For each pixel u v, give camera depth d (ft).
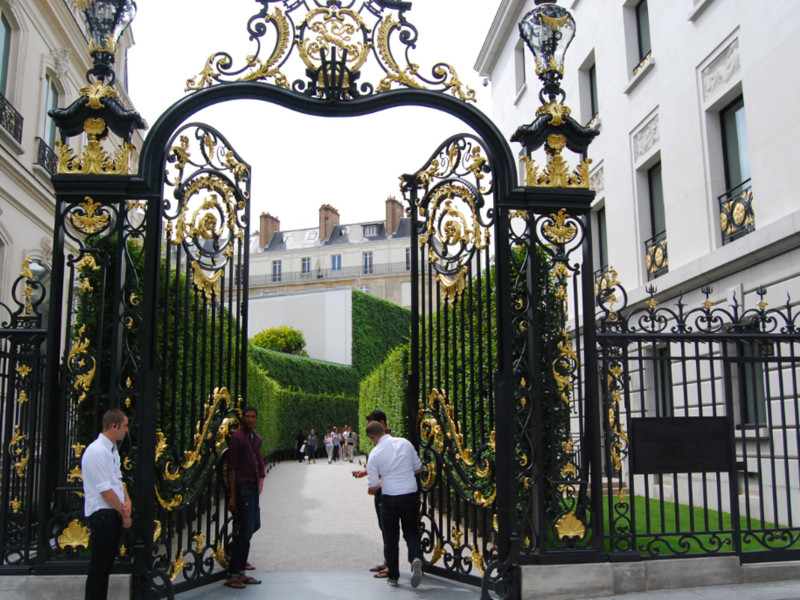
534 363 19.08
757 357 20.68
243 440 21.06
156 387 18.08
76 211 18.52
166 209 19.25
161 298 22.72
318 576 21.81
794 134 29.58
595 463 19.02
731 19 34.45
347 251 193.98
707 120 37.01
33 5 46.80
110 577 17.07
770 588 19.03
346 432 112.78
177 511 19.26
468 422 24.82
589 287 19.57
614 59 48.03
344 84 19.72
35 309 18.93
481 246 20.48
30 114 47.24
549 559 18.35
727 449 20.22
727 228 35.24
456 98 19.86
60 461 17.75
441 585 20.36
